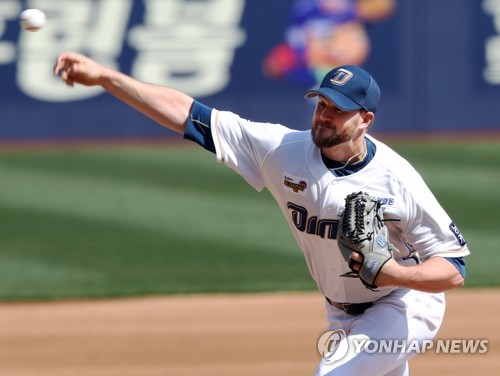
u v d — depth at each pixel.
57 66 17.19
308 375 25.47
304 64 63.72
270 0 63.62
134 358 27.31
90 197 51.03
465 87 64.44
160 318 32.09
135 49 63.19
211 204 49.53
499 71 64.50
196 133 17.52
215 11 63.59
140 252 41.56
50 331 30.52
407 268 15.88
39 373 25.95
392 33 63.91
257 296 35.03
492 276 37.53
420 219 16.64
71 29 62.94
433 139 63.91
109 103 63.88
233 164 17.56
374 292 17.50
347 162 16.70
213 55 63.59
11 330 30.64
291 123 63.97
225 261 40.09
